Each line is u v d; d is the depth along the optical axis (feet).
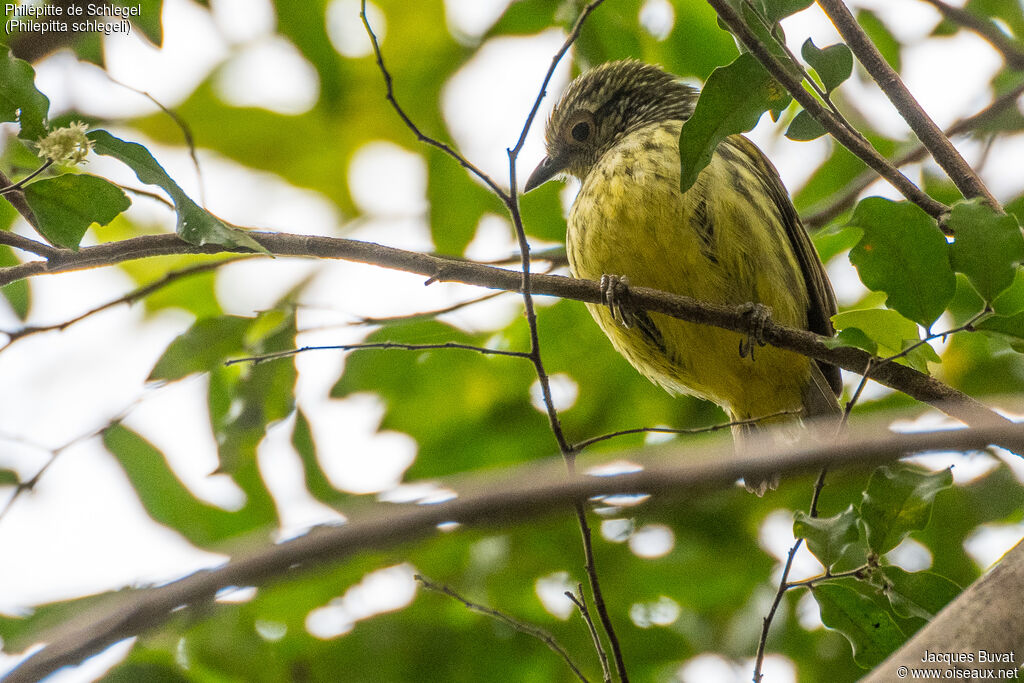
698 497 14.34
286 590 36.96
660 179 32.09
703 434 41.01
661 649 38.19
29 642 14.57
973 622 15.28
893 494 22.30
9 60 22.35
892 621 23.56
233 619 35.50
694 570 38.93
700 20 41.32
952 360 38.99
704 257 31.78
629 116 39.86
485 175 23.59
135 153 23.09
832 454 14.60
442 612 38.34
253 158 44.47
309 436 37.47
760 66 22.49
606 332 35.22
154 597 13.29
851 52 23.67
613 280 28.48
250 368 32.71
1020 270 26.73
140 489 34.94
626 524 38.55
